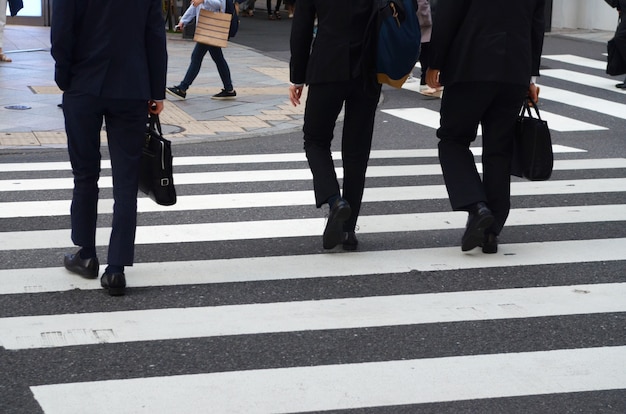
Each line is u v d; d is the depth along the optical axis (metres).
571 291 6.23
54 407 4.48
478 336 5.45
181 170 9.90
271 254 6.93
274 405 4.55
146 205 8.30
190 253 6.91
